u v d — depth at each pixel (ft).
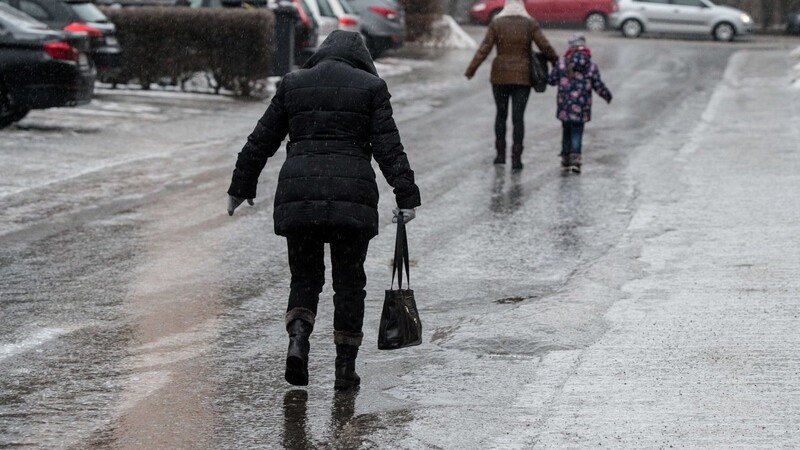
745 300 53.26
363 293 41.65
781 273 58.54
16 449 35.40
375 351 46.88
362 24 216.54
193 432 37.09
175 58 159.84
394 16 219.20
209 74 162.71
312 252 40.93
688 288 55.98
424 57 234.99
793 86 173.88
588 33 306.96
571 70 95.76
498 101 100.17
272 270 61.36
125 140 113.91
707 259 62.44
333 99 40.24
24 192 83.66
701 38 304.50
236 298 55.31
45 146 107.34
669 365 43.62
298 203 39.81
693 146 112.16
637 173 95.81
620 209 79.05
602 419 37.78
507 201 82.84
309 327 40.55
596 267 61.05
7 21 113.91
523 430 36.91
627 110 149.59
